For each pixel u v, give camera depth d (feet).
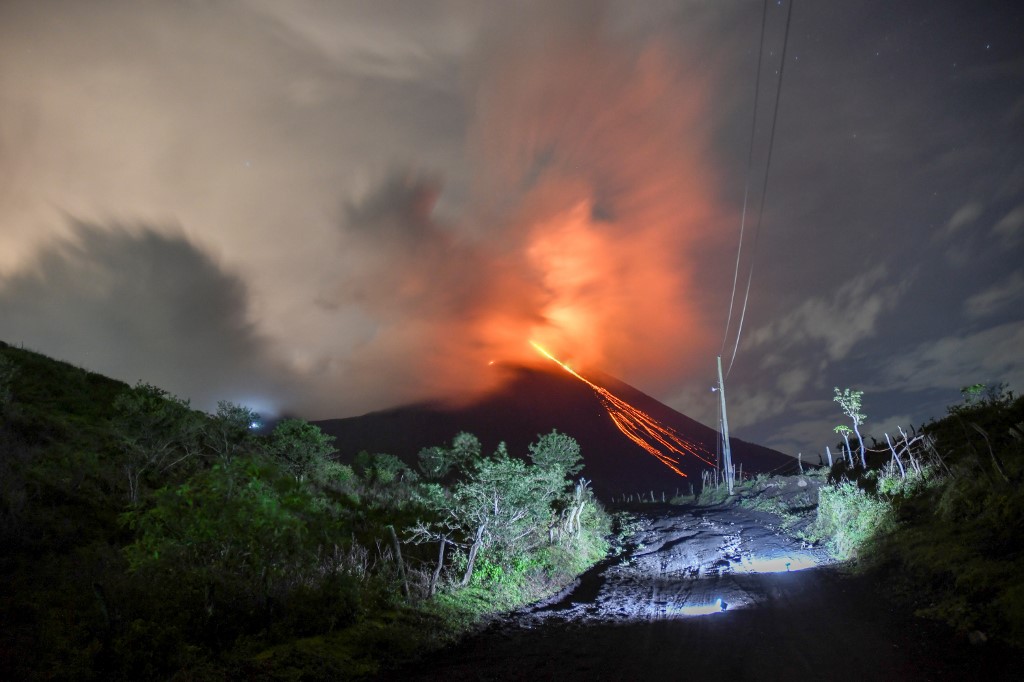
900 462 61.05
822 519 65.16
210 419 77.82
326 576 37.42
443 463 111.96
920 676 22.76
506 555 51.26
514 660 30.60
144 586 31.55
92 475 50.98
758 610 37.63
